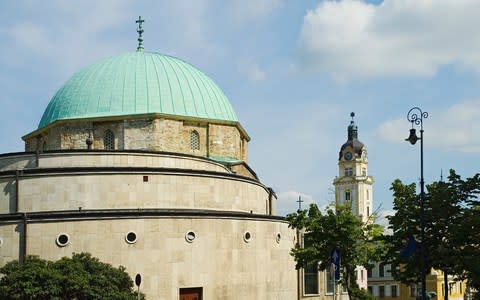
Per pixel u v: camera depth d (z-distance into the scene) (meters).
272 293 49.97
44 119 60.03
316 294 63.62
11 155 48.53
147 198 46.47
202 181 49.06
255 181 54.78
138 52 62.72
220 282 45.69
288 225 51.84
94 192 45.34
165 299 42.91
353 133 165.62
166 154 50.53
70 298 36.00
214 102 59.78
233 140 59.62
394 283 109.12
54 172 45.09
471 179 41.38
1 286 36.00
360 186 161.00
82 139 55.91
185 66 62.44
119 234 42.47
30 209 44.69
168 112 56.34
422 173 37.53
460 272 39.78
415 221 41.84
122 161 48.81
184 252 44.12
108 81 58.22
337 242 44.91
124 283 39.66
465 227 39.25
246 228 48.03
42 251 41.47
